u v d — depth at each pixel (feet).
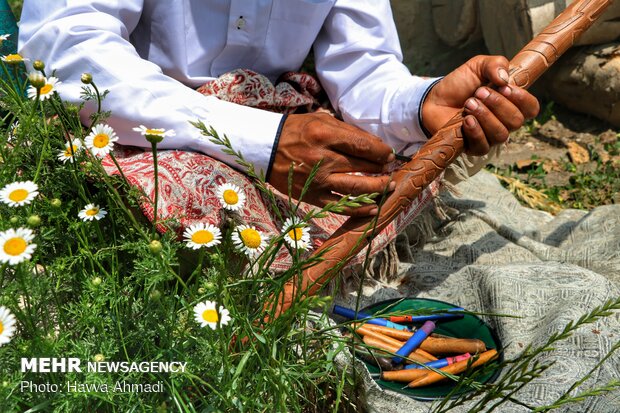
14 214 4.41
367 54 6.99
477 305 6.37
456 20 12.14
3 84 5.41
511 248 7.19
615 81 10.53
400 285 6.90
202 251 4.08
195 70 6.77
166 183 5.34
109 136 4.41
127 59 5.72
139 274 4.07
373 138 5.27
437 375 5.30
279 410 4.33
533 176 10.15
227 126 5.62
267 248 4.20
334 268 4.70
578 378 4.99
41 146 4.80
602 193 9.65
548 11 10.44
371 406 5.09
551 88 11.60
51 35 5.70
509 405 4.95
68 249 4.77
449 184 6.92
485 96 5.27
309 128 5.34
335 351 4.59
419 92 6.38
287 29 6.81
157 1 6.32
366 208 5.05
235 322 4.43
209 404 4.03
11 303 3.95
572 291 6.00
